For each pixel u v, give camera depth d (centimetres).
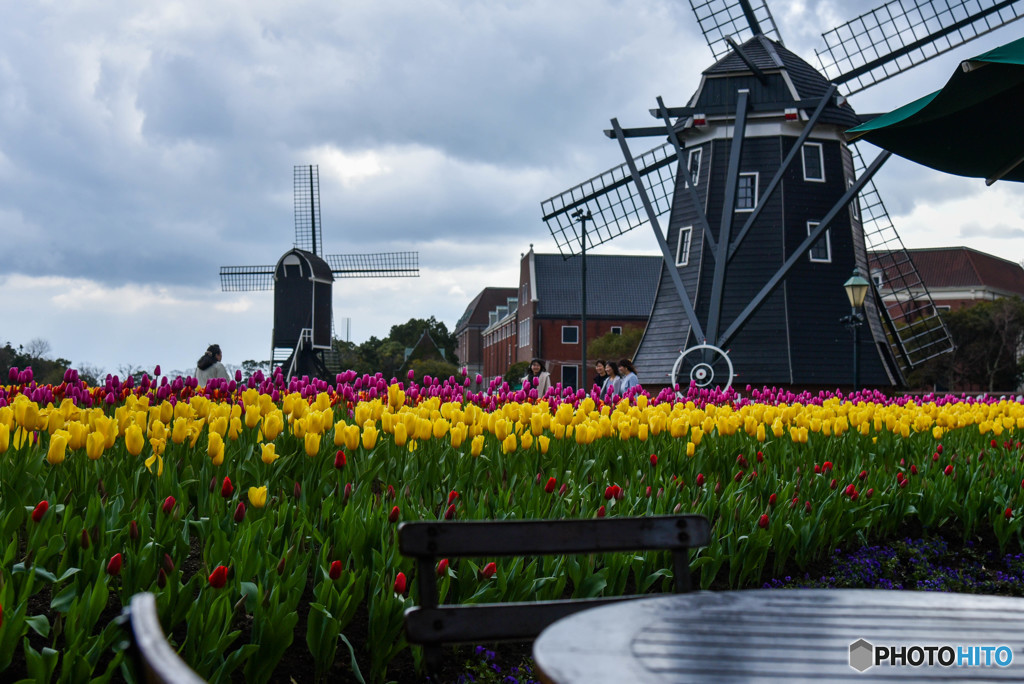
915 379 7388
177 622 437
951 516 917
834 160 3206
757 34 3316
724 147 3203
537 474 679
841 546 818
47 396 888
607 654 217
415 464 672
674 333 3203
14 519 480
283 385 1063
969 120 1001
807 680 205
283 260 6316
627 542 335
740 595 275
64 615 478
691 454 807
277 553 502
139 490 566
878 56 3133
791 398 1392
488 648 543
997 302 7212
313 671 488
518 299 8906
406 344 12506
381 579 481
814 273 3133
